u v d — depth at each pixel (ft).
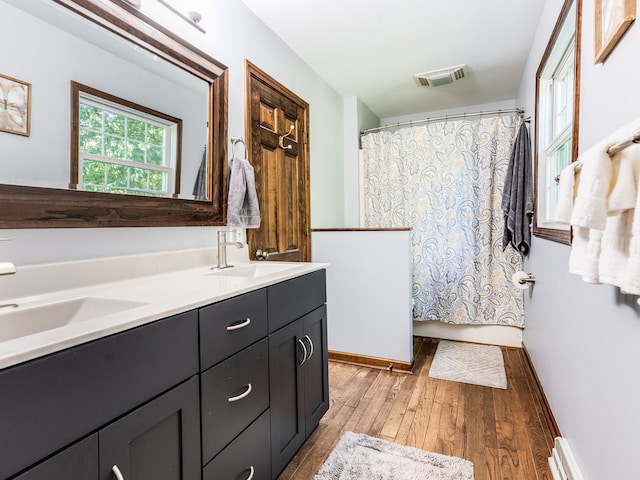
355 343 8.47
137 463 2.52
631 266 2.26
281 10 6.54
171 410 2.81
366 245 8.29
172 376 2.83
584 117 4.25
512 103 11.21
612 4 3.17
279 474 4.42
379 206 10.84
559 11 5.48
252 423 3.86
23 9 3.26
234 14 6.11
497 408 6.27
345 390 7.06
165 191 4.73
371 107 11.87
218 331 3.35
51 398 2.00
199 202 5.27
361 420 5.92
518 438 5.34
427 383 7.35
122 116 4.16
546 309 6.34
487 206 9.48
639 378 2.70
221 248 5.29
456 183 9.80
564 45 5.64
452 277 9.85
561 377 5.15
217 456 3.32
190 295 3.31
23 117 3.25
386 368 8.11
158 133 4.63
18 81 3.22
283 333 4.53
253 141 6.57
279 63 7.46
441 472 4.55
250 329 3.84
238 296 3.64
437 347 9.61
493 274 9.57
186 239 5.20
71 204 3.62
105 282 3.92
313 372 5.39
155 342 2.67
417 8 6.50
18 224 3.20
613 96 3.32
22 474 1.86
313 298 5.41
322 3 6.33
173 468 2.83
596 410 3.64
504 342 9.63
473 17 6.81
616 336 3.17
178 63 4.89
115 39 4.07
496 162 9.46
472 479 4.43
